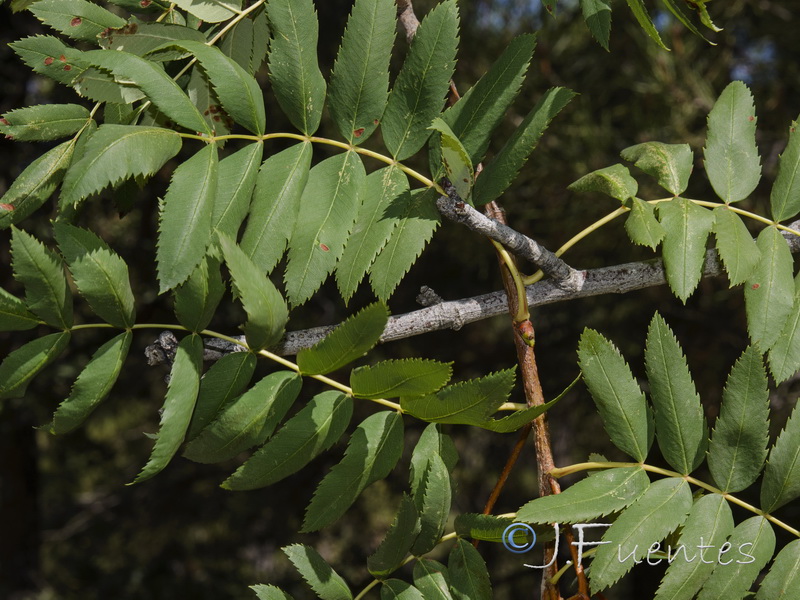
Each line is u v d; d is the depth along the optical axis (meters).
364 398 0.53
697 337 1.57
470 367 1.85
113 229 1.76
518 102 1.30
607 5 0.55
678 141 1.27
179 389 0.51
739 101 0.58
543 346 1.80
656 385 0.54
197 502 2.13
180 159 1.38
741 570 0.53
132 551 2.31
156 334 1.78
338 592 0.53
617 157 1.32
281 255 0.52
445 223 1.48
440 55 0.54
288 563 2.23
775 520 0.53
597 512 0.52
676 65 1.26
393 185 0.54
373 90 0.54
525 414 0.52
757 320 0.54
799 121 0.57
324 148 1.35
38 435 2.38
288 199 0.52
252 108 0.52
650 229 0.55
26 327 0.52
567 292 0.56
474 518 0.53
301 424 0.53
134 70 0.51
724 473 0.53
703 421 0.53
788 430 0.53
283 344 0.54
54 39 0.54
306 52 0.54
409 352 1.85
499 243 0.55
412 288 1.80
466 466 2.44
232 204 0.52
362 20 0.54
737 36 1.38
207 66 0.52
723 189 0.57
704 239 0.55
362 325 0.51
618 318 1.70
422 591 0.53
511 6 1.40
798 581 0.53
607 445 2.12
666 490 0.53
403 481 2.14
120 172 0.50
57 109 0.54
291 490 2.04
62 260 0.52
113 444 2.40
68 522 2.33
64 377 1.77
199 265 0.52
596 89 1.40
